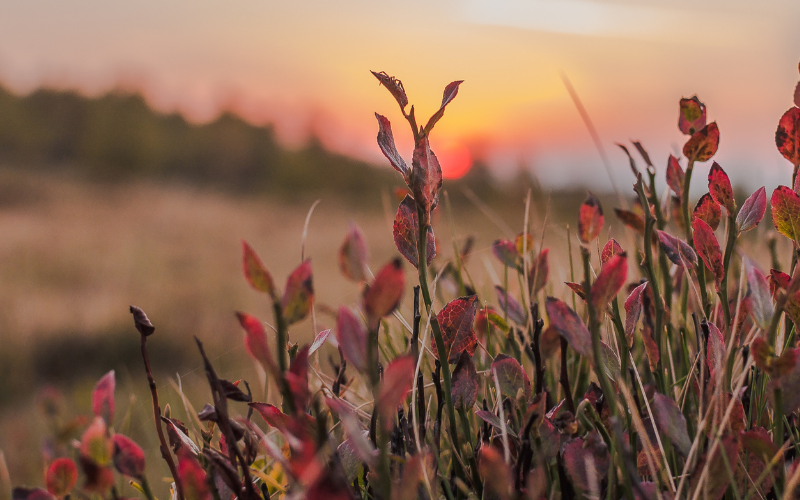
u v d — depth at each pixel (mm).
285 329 332
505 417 404
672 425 370
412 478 326
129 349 1776
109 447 352
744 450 378
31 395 1398
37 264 3215
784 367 363
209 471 382
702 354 394
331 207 8922
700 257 406
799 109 406
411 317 577
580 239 361
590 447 371
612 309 399
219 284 2822
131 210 7188
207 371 362
